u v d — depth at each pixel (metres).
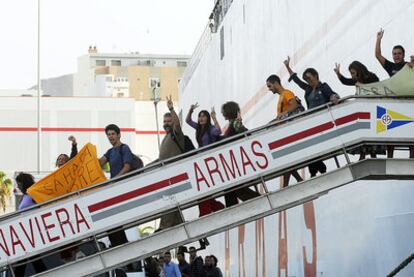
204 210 12.09
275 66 21.58
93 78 116.12
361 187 15.27
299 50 19.27
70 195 10.72
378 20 14.22
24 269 12.23
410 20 12.84
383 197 14.23
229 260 29.05
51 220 10.68
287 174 11.64
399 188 13.59
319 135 10.78
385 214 14.15
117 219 10.73
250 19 24.66
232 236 28.39
